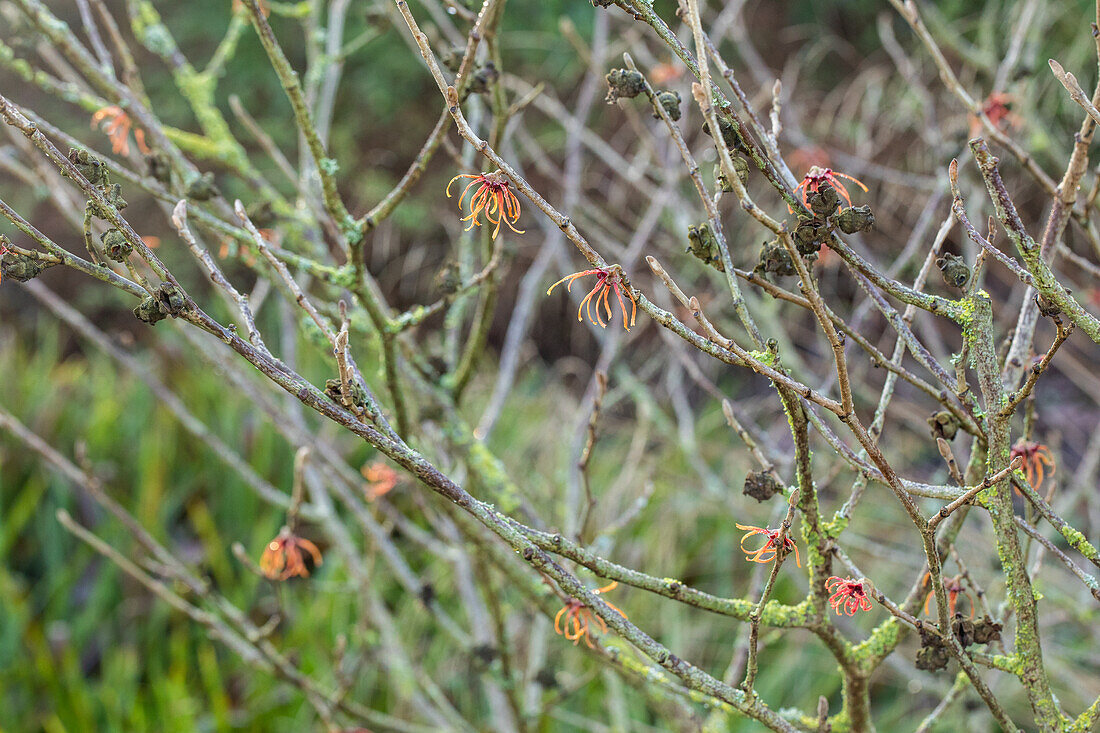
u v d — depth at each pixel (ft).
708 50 2.54
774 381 2.30
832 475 3.62
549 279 10.14
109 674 7.89
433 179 14.34
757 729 7.32
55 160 2.12
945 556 2.90
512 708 4.77
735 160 2.32
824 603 2.70
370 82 14.30
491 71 3.41
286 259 3.36
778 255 2.38
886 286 2.42
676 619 8.62
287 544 4.08
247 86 14.57
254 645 4.72
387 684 7.47
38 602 9.18
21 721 7.73
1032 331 2.92
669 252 7.76
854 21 15.62
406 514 8.04
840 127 12.71
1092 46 10.93
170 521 9.90
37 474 10.05
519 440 10.86
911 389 10.30
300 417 5.48
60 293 14.85
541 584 4.09
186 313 2.15
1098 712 2.53
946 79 3.46
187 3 14.56
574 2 14.58
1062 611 6.54
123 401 11.31
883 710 7.91
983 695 2.59
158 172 3.71
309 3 4.67
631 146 13.20
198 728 7.75
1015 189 10.30
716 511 9.57
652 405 6.98
